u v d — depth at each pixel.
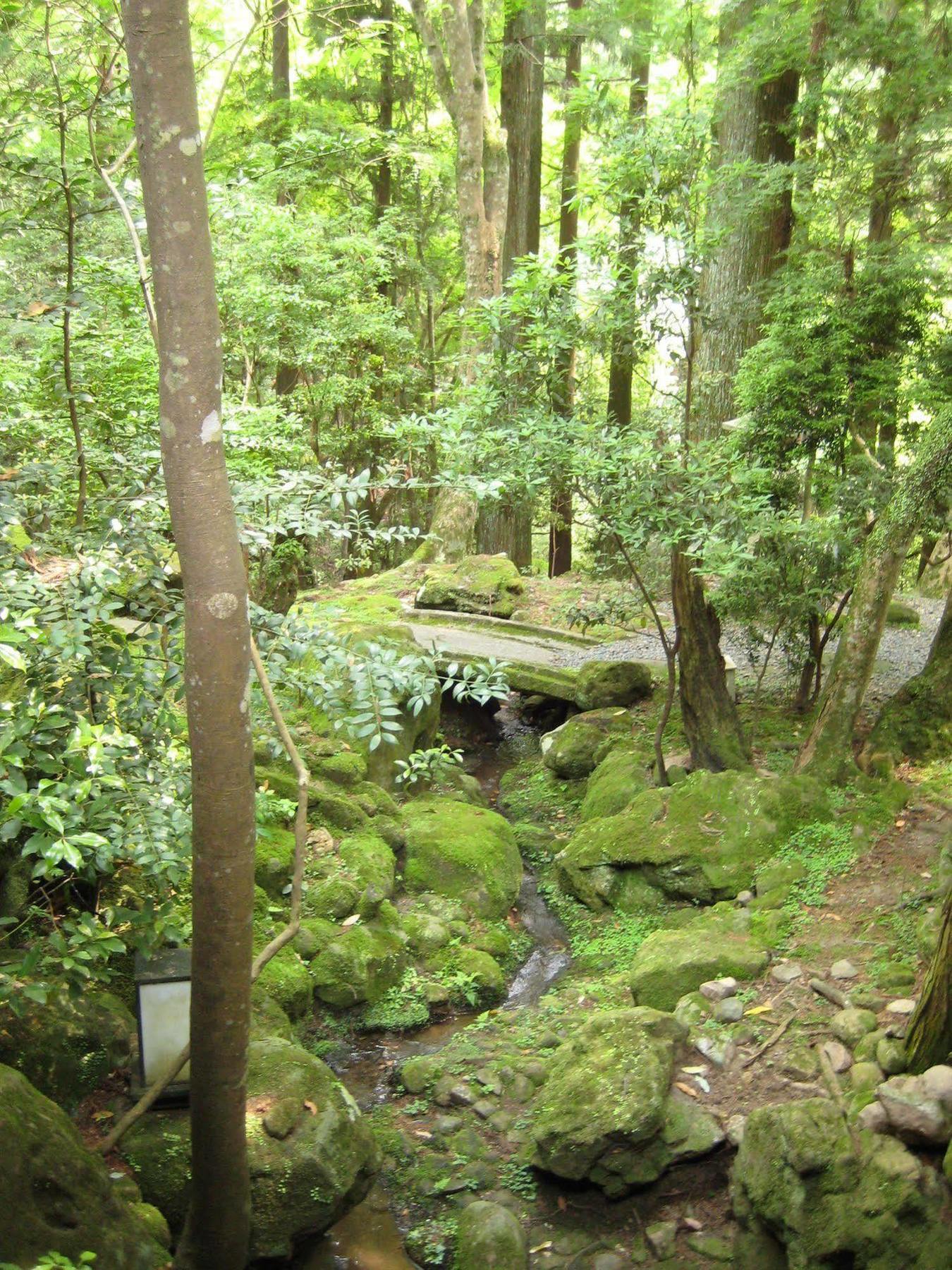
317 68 17.02
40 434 4.96
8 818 3.38
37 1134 3.14
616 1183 4.43
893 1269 3.73
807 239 7.89
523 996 6.15
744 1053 4.94
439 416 6.49
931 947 5.15
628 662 9.32
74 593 3.69
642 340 6.76
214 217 6.55
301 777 3.63
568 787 8.64
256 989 5.27
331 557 14.84
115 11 3.96
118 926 4.81
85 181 4.04
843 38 7.89
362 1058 5.47
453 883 6.85
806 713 8.34
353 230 13.56
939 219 7.73
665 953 5.77
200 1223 3.46
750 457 7.23
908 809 6.64
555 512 8.04
